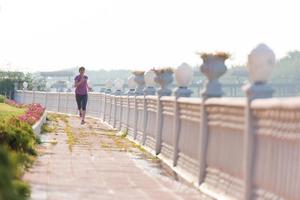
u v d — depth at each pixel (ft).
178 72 73.61
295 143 37.78
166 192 57.72
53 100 234.99
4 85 304.09
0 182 36.76
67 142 103.45
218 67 58.75
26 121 103.81
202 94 59.41
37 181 60.18
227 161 52.49
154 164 78.69
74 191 55.57
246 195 46.16
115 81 152.56
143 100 102.32
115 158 83.82
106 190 57.41
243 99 47.34
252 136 45.60
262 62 45.47
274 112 40.70
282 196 39.86
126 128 122.72
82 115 152.56
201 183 59.57
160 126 86.53
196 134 63.67
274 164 41.37
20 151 75.00
